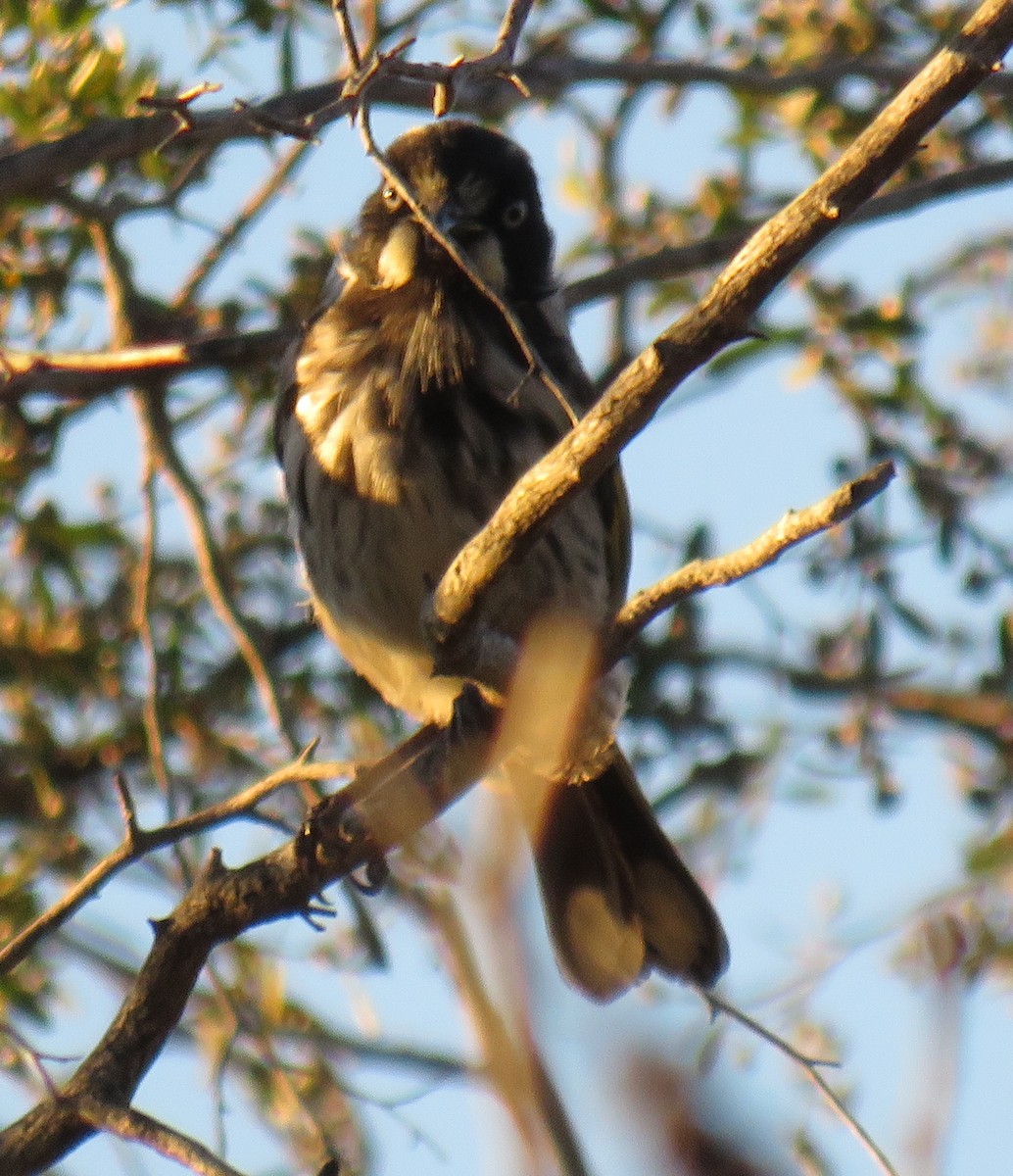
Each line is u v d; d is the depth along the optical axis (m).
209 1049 10.09
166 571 12.43
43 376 11.41
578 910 10.90
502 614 10.16
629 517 11.29
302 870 7.73
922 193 12.30
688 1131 4.17
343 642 10.62
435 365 10.20
